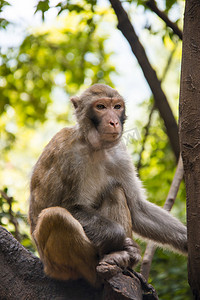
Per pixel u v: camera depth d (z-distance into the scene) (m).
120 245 7.66
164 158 14.47
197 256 6.44
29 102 18.11
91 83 17.36
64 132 8.44
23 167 20.91
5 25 14.93
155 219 8.73
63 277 7.57
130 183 8.72
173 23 10.59
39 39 16.97
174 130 11.21
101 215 7.95
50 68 17.55
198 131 6.36
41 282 7.59
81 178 8.20
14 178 19.69
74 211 8.04
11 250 7.87
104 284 6.97
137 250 7.74
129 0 12.33
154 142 15.11
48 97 18.30
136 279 6.89
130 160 8.80
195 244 6.43
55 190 8.02
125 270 7.05
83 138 8.28
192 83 6.43
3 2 12.92
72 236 7.25
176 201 13.61
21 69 17.41
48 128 22.58
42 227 7.37
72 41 17.11
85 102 8.27
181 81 6.56
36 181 8.23
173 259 11.05
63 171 8.08
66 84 17.83
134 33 10.95
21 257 7.83
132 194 8.72
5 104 17.70
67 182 8.08
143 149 13.40
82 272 7.50
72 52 17.42
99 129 8.07
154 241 8.75
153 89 11.11
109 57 18.39
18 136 20.52
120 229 7.73
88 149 8.29
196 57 6.46
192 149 6.38
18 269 7.72
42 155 8.39
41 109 18.27
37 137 23.31
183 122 6.45
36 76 17.64
